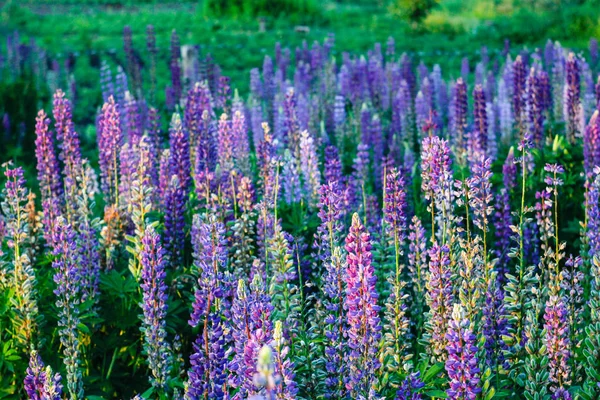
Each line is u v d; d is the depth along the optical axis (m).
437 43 30.72
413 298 7.41
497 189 10.73
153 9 43.62
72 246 6.70
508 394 5.63
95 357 7.41
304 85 16.81
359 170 10.06
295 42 31.30
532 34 31.95
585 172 10.28
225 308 5.82
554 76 15.21
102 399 6.26
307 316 7.11
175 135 9.03
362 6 42.62
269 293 6.47
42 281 7.59
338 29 35.41
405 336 6.38
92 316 7.23
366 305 5.36
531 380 5.69
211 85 16.73
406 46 30.16
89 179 9.36
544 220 6.55
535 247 8.74
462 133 12.24
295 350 6.15
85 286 7.33
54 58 28.48
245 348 4.85
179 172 9.02
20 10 41.59
